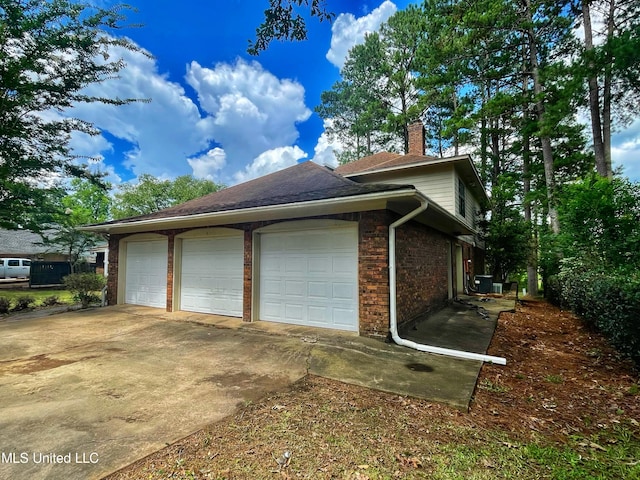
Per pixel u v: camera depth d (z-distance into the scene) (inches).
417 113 649.6
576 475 88.4
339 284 259.4
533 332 275.4
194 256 346.9
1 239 861.8
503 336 258.5
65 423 113.7
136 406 127.6
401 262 258.1
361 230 241.1
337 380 157.5
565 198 319.3
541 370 179.8
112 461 91.6
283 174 371.2
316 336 239.0
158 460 92.5
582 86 409.4
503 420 121.2
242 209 258.4
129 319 313.7
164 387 147.8
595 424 119.3
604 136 461.4
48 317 327.3
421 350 208.1
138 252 396.2
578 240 279.9
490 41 540.7
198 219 298.0
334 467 90.7
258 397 137.6
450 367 176.9
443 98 641.6
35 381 154.8
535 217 744.3
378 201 221.9
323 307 266.4
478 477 87.3
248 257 298.0
